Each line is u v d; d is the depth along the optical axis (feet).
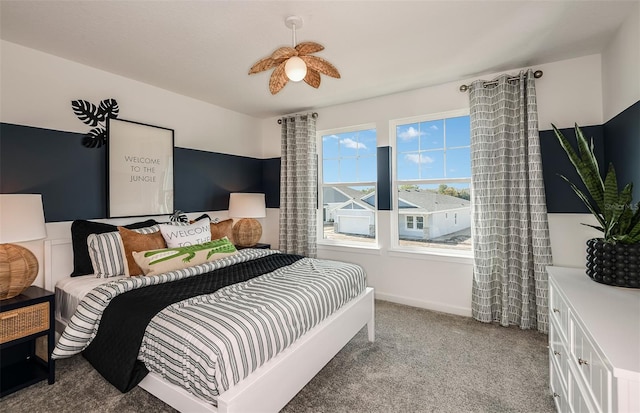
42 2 6.02
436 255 10.94
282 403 5.13
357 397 6.12
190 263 7.93
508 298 9.45
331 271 7.85
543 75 9.16
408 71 9.65
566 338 4.93
